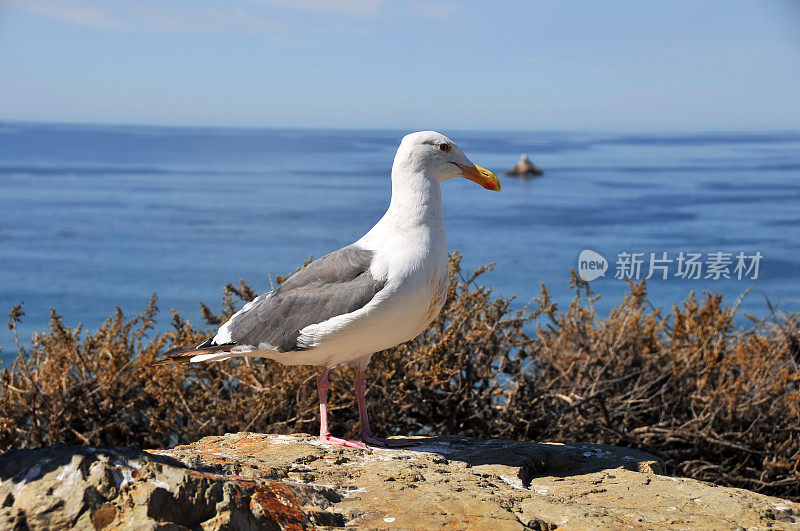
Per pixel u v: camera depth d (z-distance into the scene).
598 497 4.25
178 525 3.12
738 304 8.01
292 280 5.01
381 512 3.64
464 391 7.12
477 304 7.15
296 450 4.74
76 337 6.85
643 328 7.68
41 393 6.59
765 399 6.98
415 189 4.90
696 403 7.21
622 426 7.10
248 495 3.38
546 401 7.39
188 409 6.70
